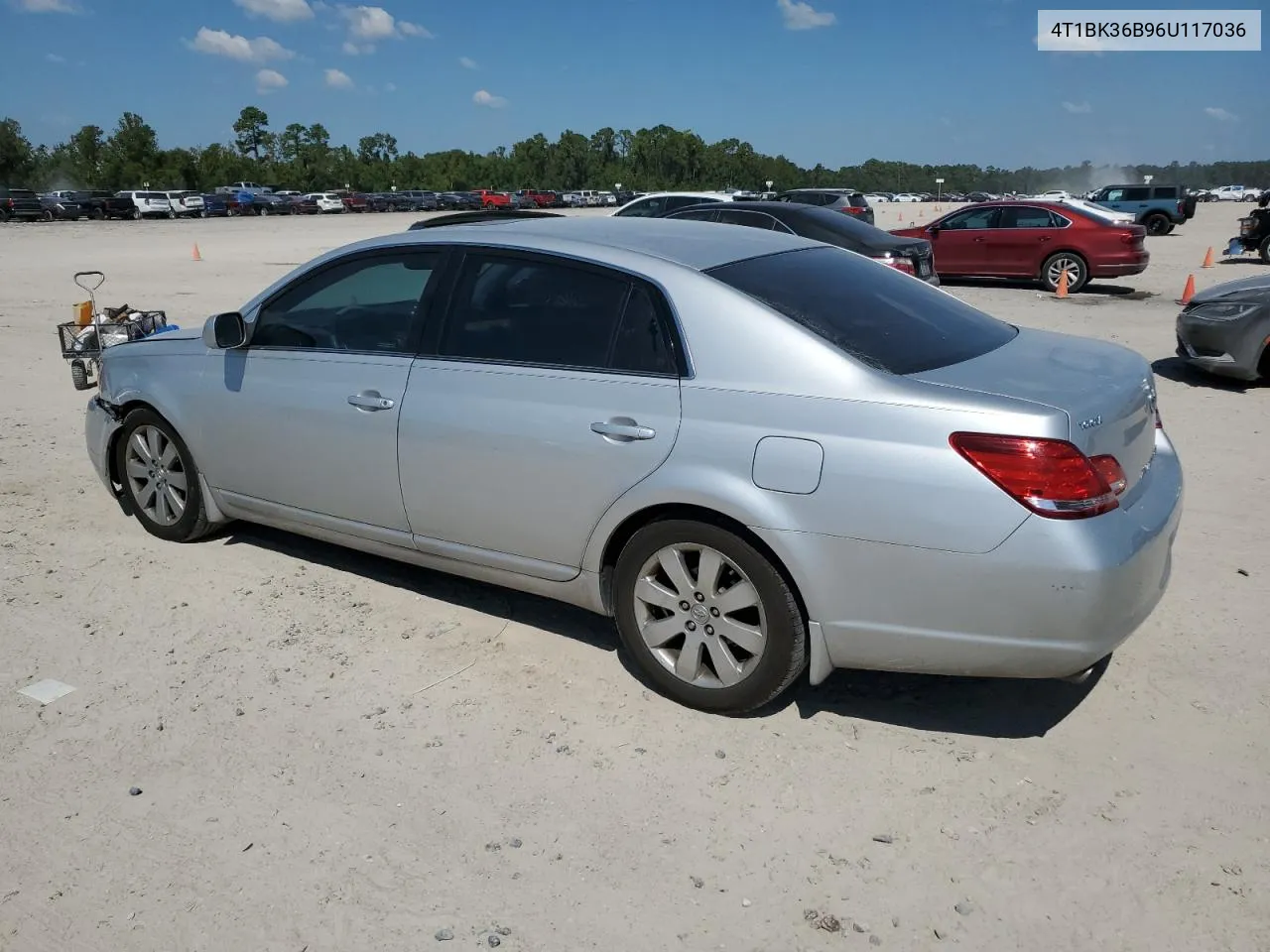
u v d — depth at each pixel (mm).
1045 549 2934
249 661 4035
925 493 3033
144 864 2891
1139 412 3365
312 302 4477
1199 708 3590
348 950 2570
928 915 2660
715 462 3332
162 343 5098
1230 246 23016
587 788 3207
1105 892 2725
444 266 4086
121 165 99812
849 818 3043
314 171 115375
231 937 2615
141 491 5359
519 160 138250
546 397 3709
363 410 4199
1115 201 35594
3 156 100812
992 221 17672
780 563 3322
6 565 5004
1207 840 2914
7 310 14719
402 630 4297
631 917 2668
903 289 4055
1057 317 13820
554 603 4551
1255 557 4926
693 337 3449
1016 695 3707
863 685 3805
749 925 2637
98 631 4309
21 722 3609
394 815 3090
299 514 4637
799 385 3246
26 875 2850
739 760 3346
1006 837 2945
